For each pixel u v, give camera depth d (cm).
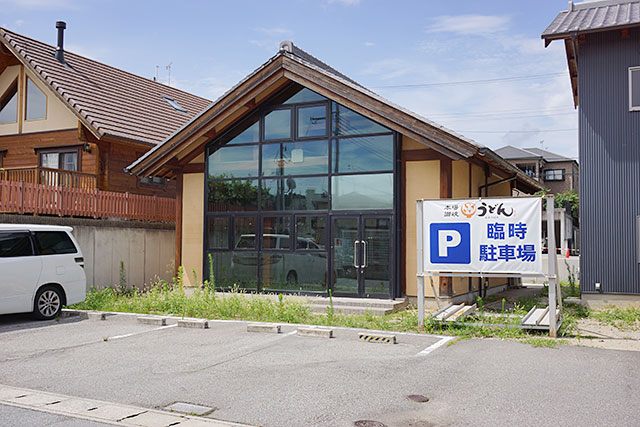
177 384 640
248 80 1359
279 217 1385
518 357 751
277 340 888
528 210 891
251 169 1432
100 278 1538
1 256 1048
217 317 1131
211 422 515
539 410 537
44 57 1945
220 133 1470
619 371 677
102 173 1828
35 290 1091
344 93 1277
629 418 514
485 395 585
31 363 751
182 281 1474
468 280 1377
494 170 1534
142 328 1015
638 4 1317
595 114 1240
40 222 1366
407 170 1277
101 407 561
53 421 519
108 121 1811
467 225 926
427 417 521
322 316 1120
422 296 955
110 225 1577
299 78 1322
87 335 952
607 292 1212
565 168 5462
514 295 1598
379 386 621
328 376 664
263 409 548
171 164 1521
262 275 1392
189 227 1514
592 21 1257
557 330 905
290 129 1391
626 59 1223
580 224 1238
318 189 1347
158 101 2333
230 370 700
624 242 1204
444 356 762
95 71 2159
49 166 1914
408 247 1266
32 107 1964
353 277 1291
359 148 1309
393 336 855
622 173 1213
